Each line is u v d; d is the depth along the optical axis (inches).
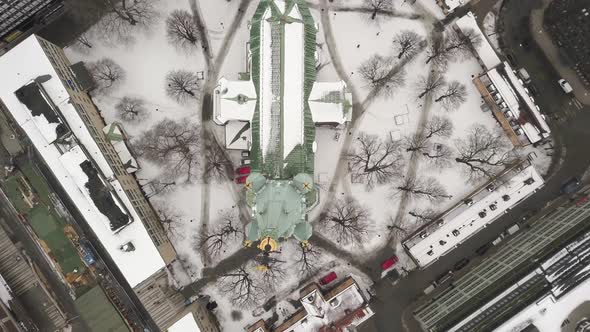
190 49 3747.5
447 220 3676.2
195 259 3747.5
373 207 3754.9
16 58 3270.2
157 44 3740.2
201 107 3757.4
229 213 3747.5
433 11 3774.6
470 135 3757.4
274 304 3742.6
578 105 3782.0
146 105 3740.2
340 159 3767.2
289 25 3026.6
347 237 3735.2
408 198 3752.5
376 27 3767.2
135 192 3599.9
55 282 3752.5
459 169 3757.4
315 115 3302.2
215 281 3747.5
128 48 3735.2
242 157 3727.9
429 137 3762.3
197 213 3745.1
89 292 3646.7
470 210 3636.8
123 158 3631.9
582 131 3782.0
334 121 3368.6
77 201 3287.4
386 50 3769.7
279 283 3735.2
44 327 3722.9
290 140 3056.1
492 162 3732.8
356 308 3518.7
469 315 3248.0
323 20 3774.6
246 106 3302.2
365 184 3747.5
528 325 3216.0
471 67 3769.7
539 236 3521.2
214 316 3747.5
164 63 3750.0
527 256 3321.9
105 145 3511.3
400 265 3772.1
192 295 3750.0
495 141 3730.3
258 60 3181.6
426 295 3784.5
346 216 3693.4
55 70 3302.2
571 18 3575.3
